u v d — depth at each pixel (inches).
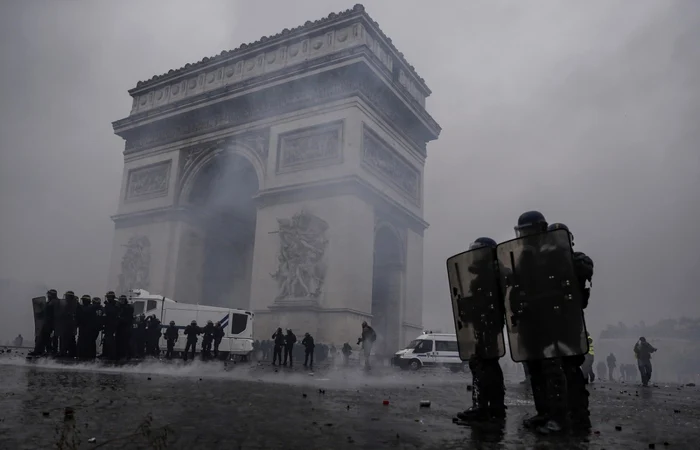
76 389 526.0
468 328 429.7
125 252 2797.7
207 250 2812.5
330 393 649.6
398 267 2549.2
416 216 2672.2
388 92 2437.3
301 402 515.2
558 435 344.2
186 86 2832.2
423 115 2719.0
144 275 2655.0
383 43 2479.1
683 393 1146.7
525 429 367.2
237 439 295.1
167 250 2628.0
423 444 298.2
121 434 293.7
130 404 423.8
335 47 2365.9
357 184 2150.6
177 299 2564.0
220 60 2704.2
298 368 1451.8
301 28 2465.6
